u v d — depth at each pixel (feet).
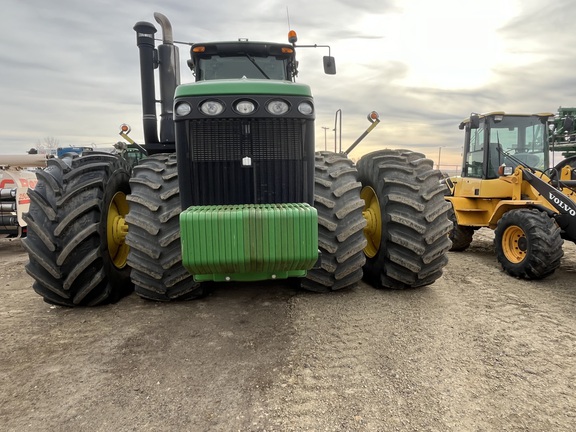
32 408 7.22
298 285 13.39
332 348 9.52
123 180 13.87
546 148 22.45
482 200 21.54
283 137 9.64
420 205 12.67
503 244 17.35
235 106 9.35
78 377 8.27
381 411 7.13
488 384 8.03
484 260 20.25
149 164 12.11
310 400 7.46
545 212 16.47
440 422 6.84
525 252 16.35
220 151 9.55
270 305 12.29
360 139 15.55
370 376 8.30
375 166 13.79
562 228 16.37
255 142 9.59
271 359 9.00
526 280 16.08
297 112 9.55
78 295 11.81
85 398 7.52
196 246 8.32
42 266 11.38
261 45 14.17
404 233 12.84
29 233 11.61
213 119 9.42
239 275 9.26
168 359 9.02
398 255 12.89
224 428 6.68
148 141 14.51
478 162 22.72
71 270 11.47
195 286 12.00
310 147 9.83
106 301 12.51
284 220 8.38
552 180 18.60
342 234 11.76
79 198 11.59
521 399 7.52
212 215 8.30
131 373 8.42
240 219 8.31
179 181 9.80
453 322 11.16
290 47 14.44
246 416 6.99
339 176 12.16
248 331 10.46
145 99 14.26
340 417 6.97
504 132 21.95
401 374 8.38
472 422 6.85
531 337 10.27
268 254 8.39
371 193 14.52
